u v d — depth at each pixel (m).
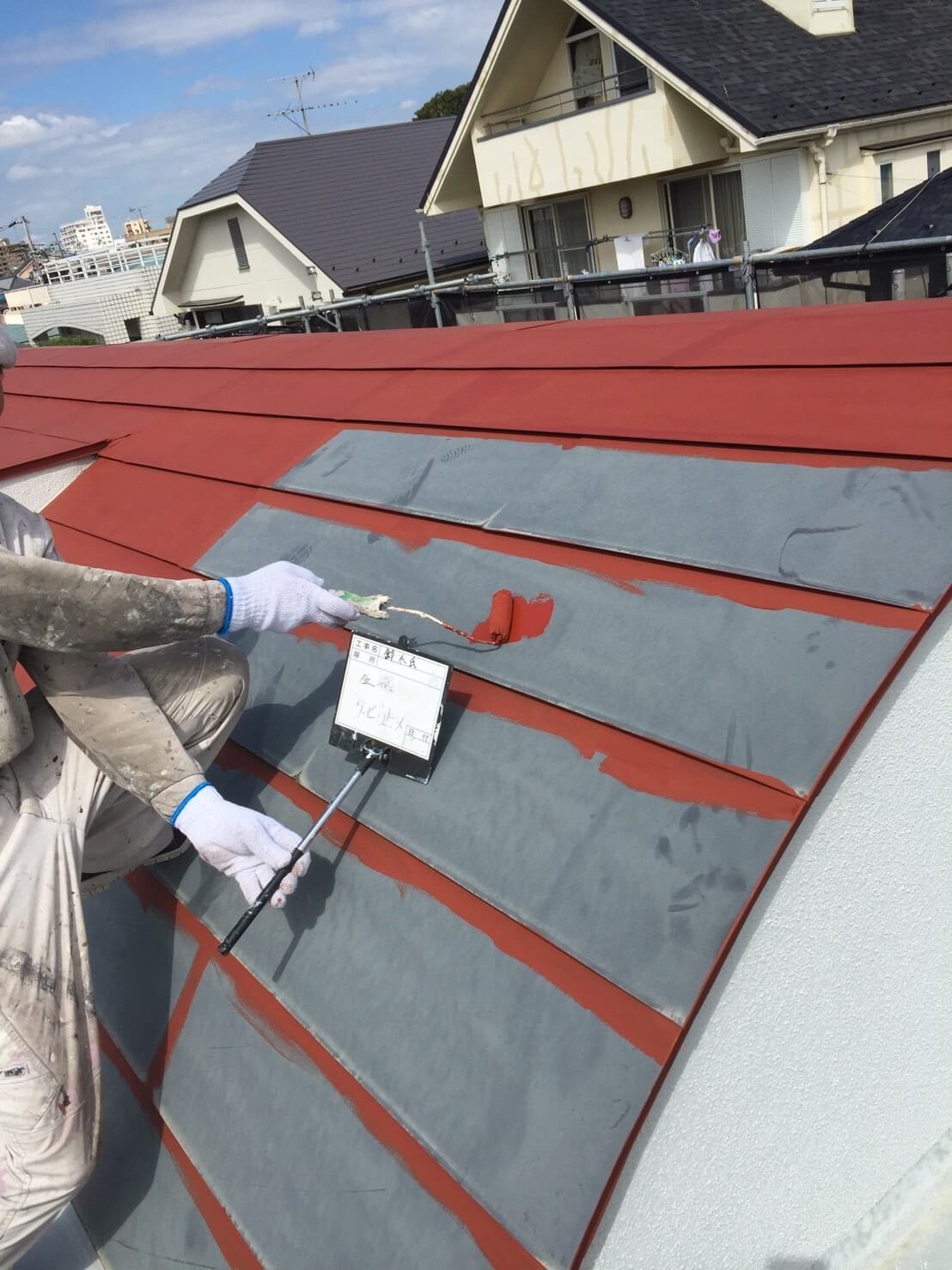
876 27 17.34
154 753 1.75
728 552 1.94
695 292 8.05
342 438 3.25
